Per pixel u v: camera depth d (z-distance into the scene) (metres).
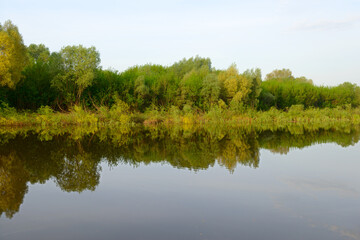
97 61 39.28
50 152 15.26
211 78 46.47
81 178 10.41
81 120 32.38
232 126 35.28
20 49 32.44
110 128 30.03
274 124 39.25
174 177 10.58
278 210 7.31
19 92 36.00
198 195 8.52
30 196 8.43
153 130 28.84
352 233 5.99
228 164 12.85
